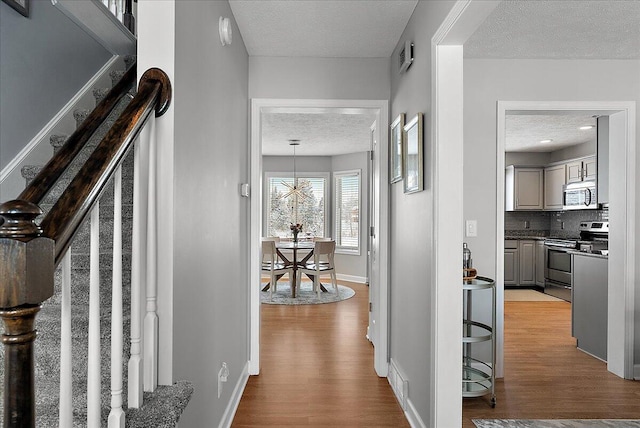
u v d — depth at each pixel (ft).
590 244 21.02
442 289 7.26
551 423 9.20
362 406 9.85
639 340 11.79
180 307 5.43
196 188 6.21
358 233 28.22
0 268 2.39
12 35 7.50
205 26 6.72
